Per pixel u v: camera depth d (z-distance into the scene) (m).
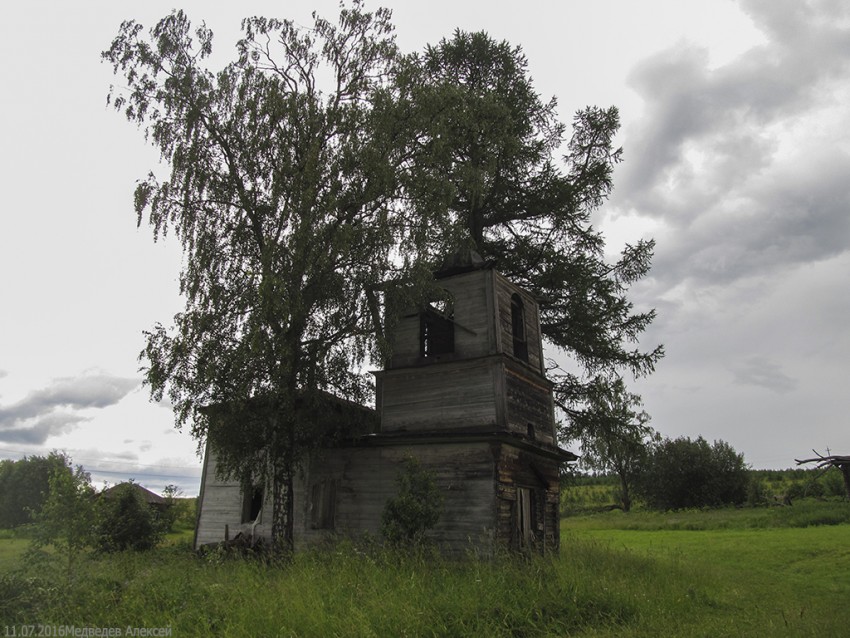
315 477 18.66
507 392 17.47
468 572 11.98
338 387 16.92
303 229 15.51
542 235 25.94
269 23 18.83
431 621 8.90
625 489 64.62
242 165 17.72
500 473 16.02
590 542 24.55
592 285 24.38
